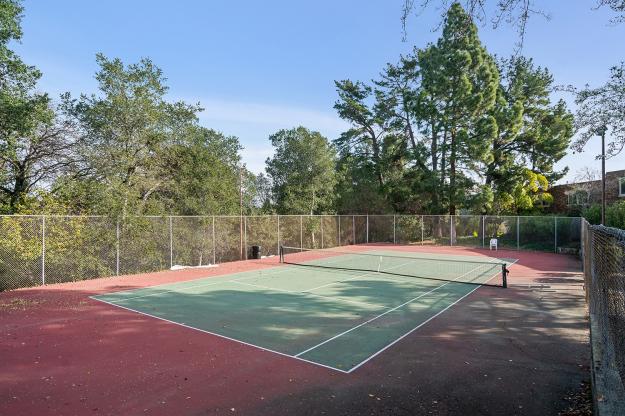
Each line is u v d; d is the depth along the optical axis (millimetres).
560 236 29578
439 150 36562
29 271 15961
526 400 5781
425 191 38281
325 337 8938
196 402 5770
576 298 13094
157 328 9719
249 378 6656
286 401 5797
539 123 38688
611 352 5316
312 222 31188
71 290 14867
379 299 13055
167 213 24000
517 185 36750
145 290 14844
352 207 42562
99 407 5617
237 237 24875
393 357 7648
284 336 9023
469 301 12727
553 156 37781
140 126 22578
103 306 12172
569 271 19484
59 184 20156
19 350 8102
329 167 41438
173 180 25312
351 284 15961
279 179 44062
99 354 7875
